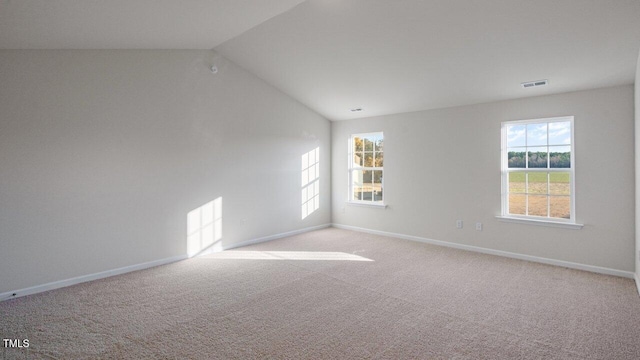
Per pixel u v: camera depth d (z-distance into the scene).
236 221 5.29
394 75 4.64
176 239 4.54
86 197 3.75
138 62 4.16
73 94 3.66
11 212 3.29
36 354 2.29
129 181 4.09
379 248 5.23
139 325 2.71
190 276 3.92
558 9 2.92
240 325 2.71
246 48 4.68
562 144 4.32
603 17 2.92
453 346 2.38
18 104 3.32
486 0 2.99
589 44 3.29
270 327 2.67
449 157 5.29
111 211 3.94
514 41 3.46
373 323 2.73
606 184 3.96
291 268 4.22
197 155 4.77
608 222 3.95
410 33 3.67
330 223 7.07
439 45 3.78
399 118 5.92
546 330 2.61
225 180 5.12
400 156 5.91
